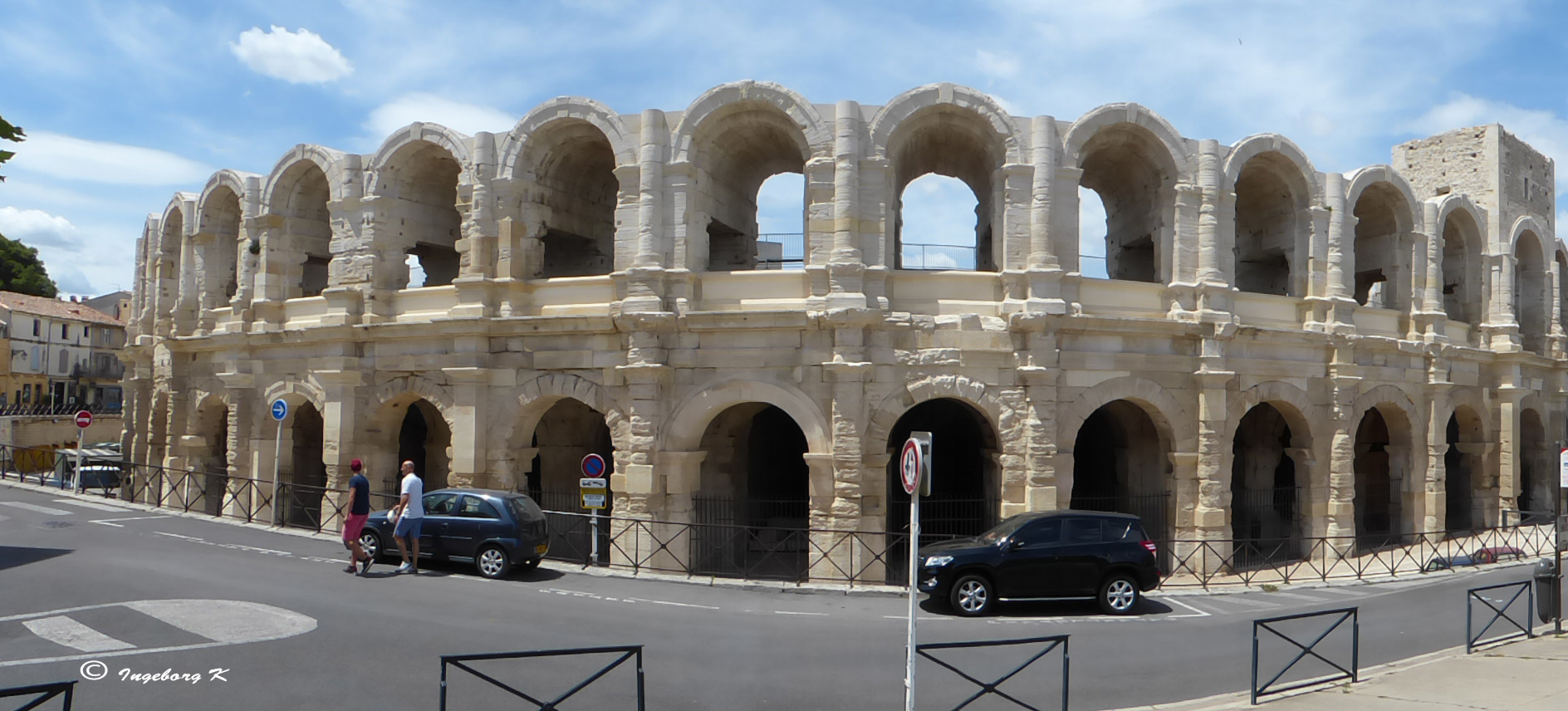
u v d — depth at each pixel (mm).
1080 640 19625
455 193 35094
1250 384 30719
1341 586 27375
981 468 35719
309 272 38312
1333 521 31766
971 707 14875
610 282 29266
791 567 31047
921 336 27734
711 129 29531
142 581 21969
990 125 28875
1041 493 27359
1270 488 36688
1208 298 29797
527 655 11180
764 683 15930
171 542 28156
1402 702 14930
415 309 31812
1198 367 29750
